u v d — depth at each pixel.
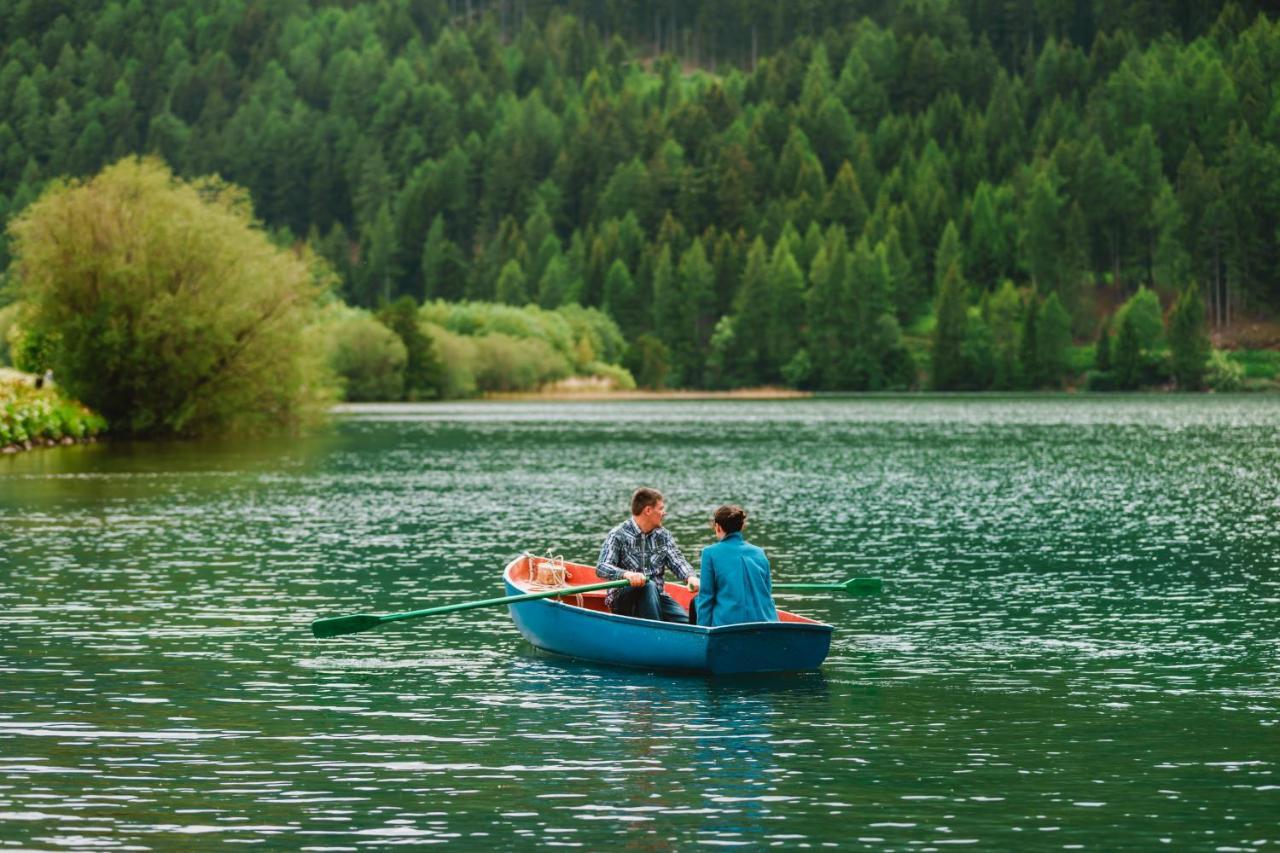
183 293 59.31
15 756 11.45
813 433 71.88
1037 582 21.31
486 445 60.41
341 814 9.95
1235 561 23.56
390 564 23.39
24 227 59.50
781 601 19.61
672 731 12.32
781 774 10.98
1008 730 12.37
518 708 13.23
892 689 14.02
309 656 15.75
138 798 10.32
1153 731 12.30
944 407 123.19
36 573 22.20
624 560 15.80
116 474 42.84
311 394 64.88
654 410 114.19
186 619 18.08
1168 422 85.69
